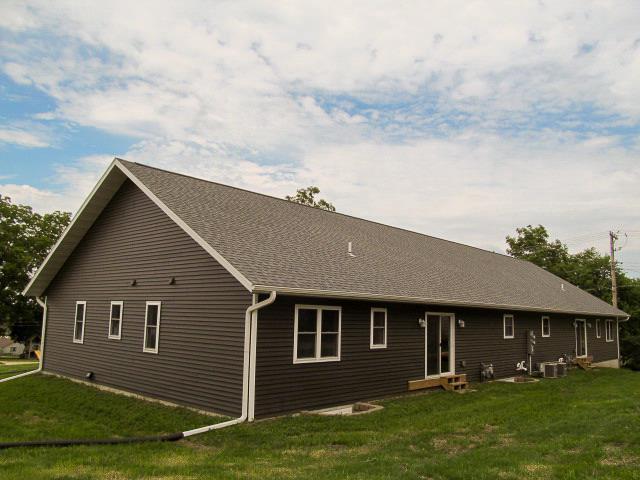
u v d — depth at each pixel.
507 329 20.22
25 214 45.56
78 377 16.16
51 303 18.28
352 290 12.18
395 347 14.42
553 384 18.27
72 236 16.67
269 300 10.37
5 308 44.06
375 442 9.00
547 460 7.71
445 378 15.81
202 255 12.19
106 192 15.38
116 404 12.61
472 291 18.03
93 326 15.84
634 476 6.75
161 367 12.91
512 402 13.63
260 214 15.52
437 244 24.86
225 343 11.20
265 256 12.07
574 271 43.78
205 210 13.56
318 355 12.04
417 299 14.07
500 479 6.74
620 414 11.57
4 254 43.56
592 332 28.72
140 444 8.80
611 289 41.09
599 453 7.95
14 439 9.40
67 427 10.51
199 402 11.61
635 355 33.62
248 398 10.46
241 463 7.58
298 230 15.63
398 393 14.35
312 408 11.76
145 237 14.20
